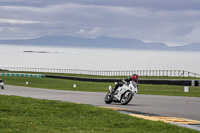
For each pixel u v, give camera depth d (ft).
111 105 80.38
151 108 73.77
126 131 43.29
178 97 105.19
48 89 172.35
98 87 196.03
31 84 240.73
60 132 42.06
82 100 95.20
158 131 43.65
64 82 264.31
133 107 75.72
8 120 47.70
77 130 44.24
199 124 51.42
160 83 199.31
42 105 69.51
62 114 58.23
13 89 171.53
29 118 52.24
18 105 67.41
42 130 42.50
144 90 156.87
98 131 43.60
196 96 111.04
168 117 58.85
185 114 64.49
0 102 71.77
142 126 47.50
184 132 42.65
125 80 80.59
